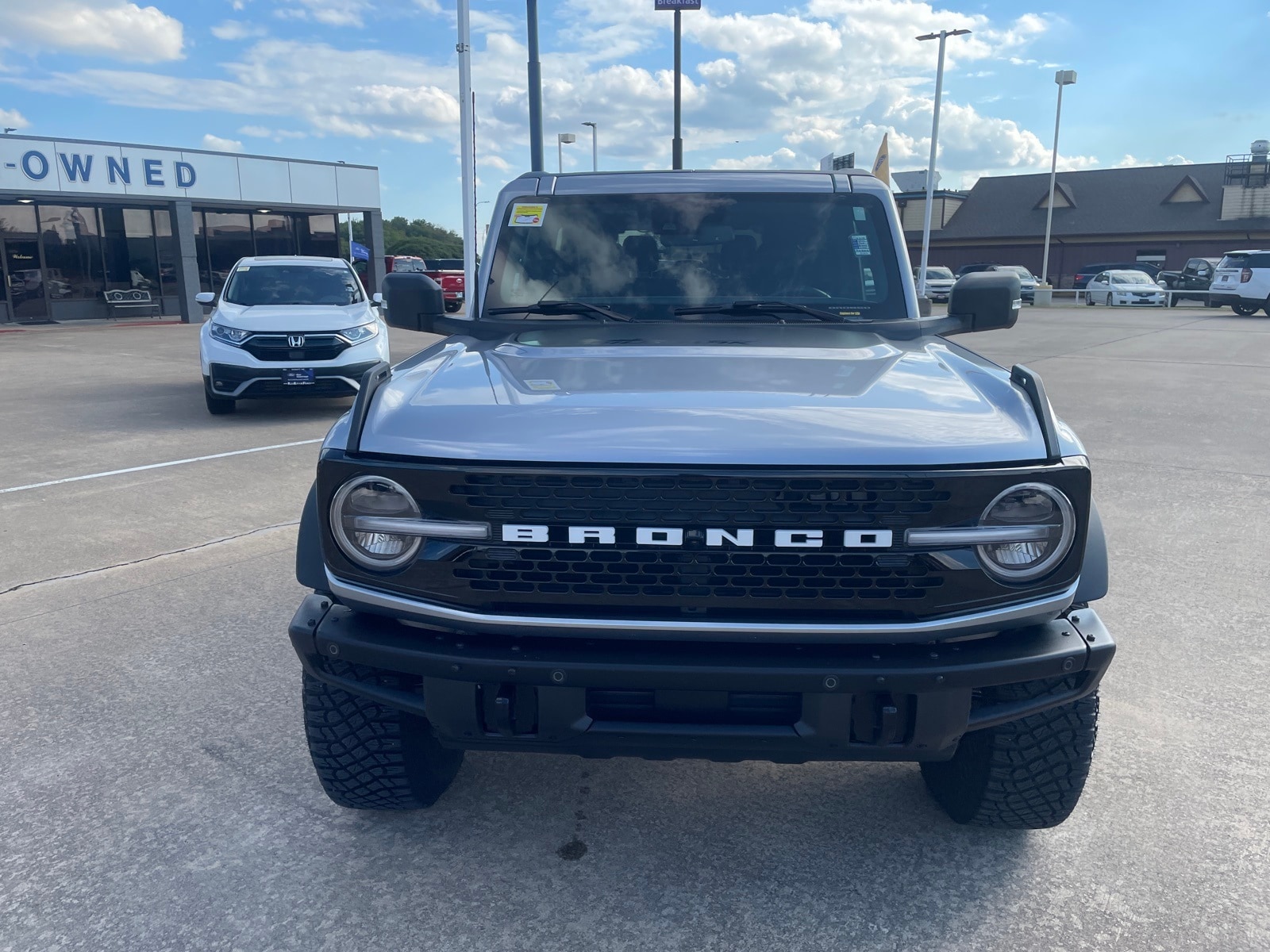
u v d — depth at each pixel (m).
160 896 2.63
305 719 2.71
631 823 2.97
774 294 3.59
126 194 24.83
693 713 2.25
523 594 2.22
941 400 2.40
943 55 31.81
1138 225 50.91
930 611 2.20
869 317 3.55
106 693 3.84
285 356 9.98
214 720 3.62
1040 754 2.55
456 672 2.24
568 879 2.70
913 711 2.23
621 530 2.17
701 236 3.68
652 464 2.15
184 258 26.19
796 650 2.22
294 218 29.45
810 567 2.18
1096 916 2.53
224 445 8.75
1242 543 5.74
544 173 3.93
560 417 2.29
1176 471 7.62
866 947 2.43
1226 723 3.56
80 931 2.49
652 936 2.47
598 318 3.49
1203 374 14.05
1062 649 2.26
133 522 6.22
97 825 2.96
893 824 2.96
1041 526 2.19
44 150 23.39
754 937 2.47
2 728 3.56
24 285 25.39
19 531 6.02
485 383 2.56
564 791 3.15
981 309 3.50
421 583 2.25
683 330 3.31
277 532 6.00
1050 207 41.59
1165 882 2.67
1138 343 19.52
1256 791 3.12
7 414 10.53
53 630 4.48
